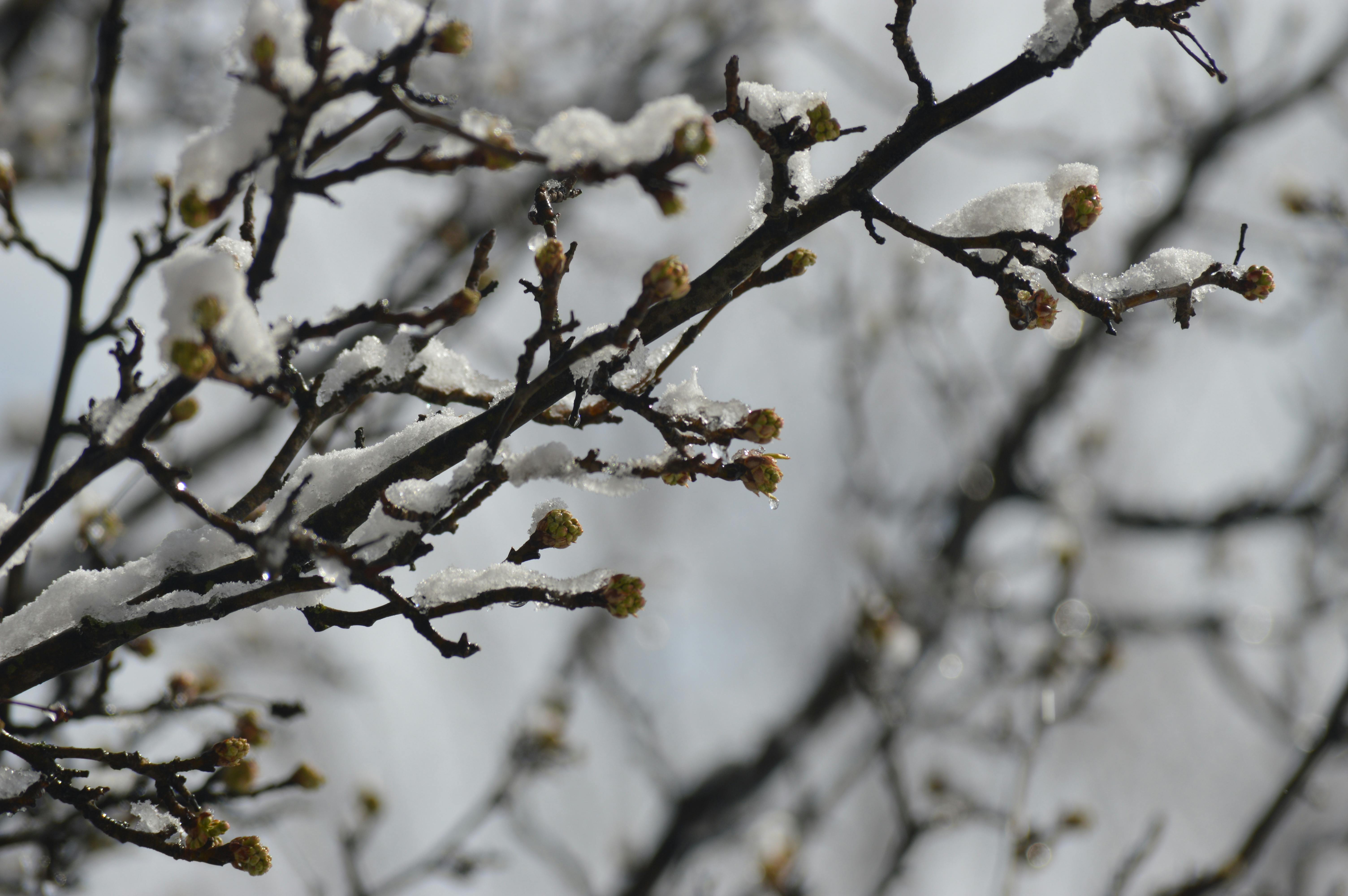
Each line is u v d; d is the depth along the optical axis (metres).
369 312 1.08
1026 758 1.72
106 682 1.18
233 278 1.06
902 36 1.10
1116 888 1.44
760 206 1.12
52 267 1.15
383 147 1.07
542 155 1.07
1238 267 1.12
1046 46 1.10
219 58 1.07
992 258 1.17
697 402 1.11
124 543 1.75
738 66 1.10
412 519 1.10
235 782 1.20
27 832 1.19
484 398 1.12
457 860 1.56
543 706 1.78
